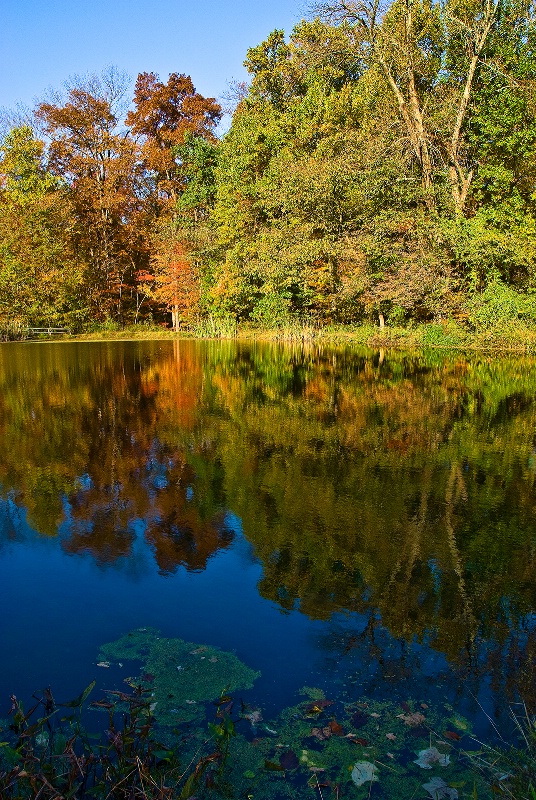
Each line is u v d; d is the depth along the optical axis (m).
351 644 2.56
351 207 20.75
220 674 2.36
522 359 13.96
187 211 28.28
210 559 3.39
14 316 24.17
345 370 12.26
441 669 2.40
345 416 7.39
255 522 3.94
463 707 2.18
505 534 3.75
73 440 6.17
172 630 2.67
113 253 29.75
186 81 31.36
